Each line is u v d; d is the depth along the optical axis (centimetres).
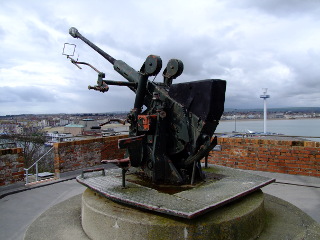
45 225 292
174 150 317
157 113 315
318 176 490
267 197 367
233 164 567
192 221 232
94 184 304
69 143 576
